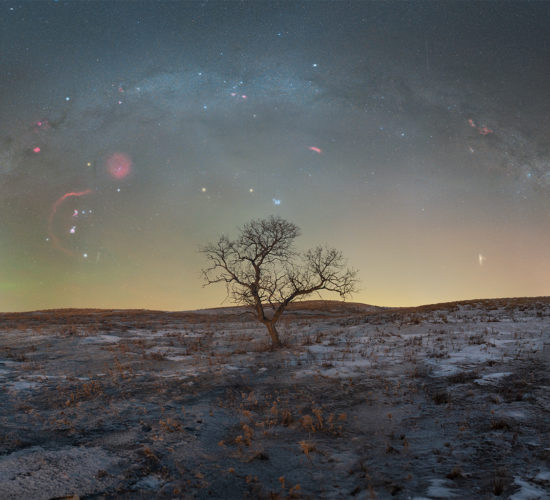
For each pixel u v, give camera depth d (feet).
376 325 91.30
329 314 190.49
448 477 20.99
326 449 25.57
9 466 21.80
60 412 32.65
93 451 24.40
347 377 44.68
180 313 193.36
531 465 21.88
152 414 32.55
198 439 27.07
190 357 60.59
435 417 31.27
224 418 32.24
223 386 42.22
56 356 62.75
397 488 19.57
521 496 18.10
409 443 26.43
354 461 23.54
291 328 107.65
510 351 51.19
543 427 27.20
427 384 40.32
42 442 26.00
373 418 31.86
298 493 19.43
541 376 39.14
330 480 21.11
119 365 53.62
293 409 34.55
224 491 19.74
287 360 55.83
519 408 31.19
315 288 68.08
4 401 35.78
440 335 69.46
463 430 27.99
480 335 65.31
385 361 51.72
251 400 37.22
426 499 18.33
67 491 19.03
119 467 22.00
